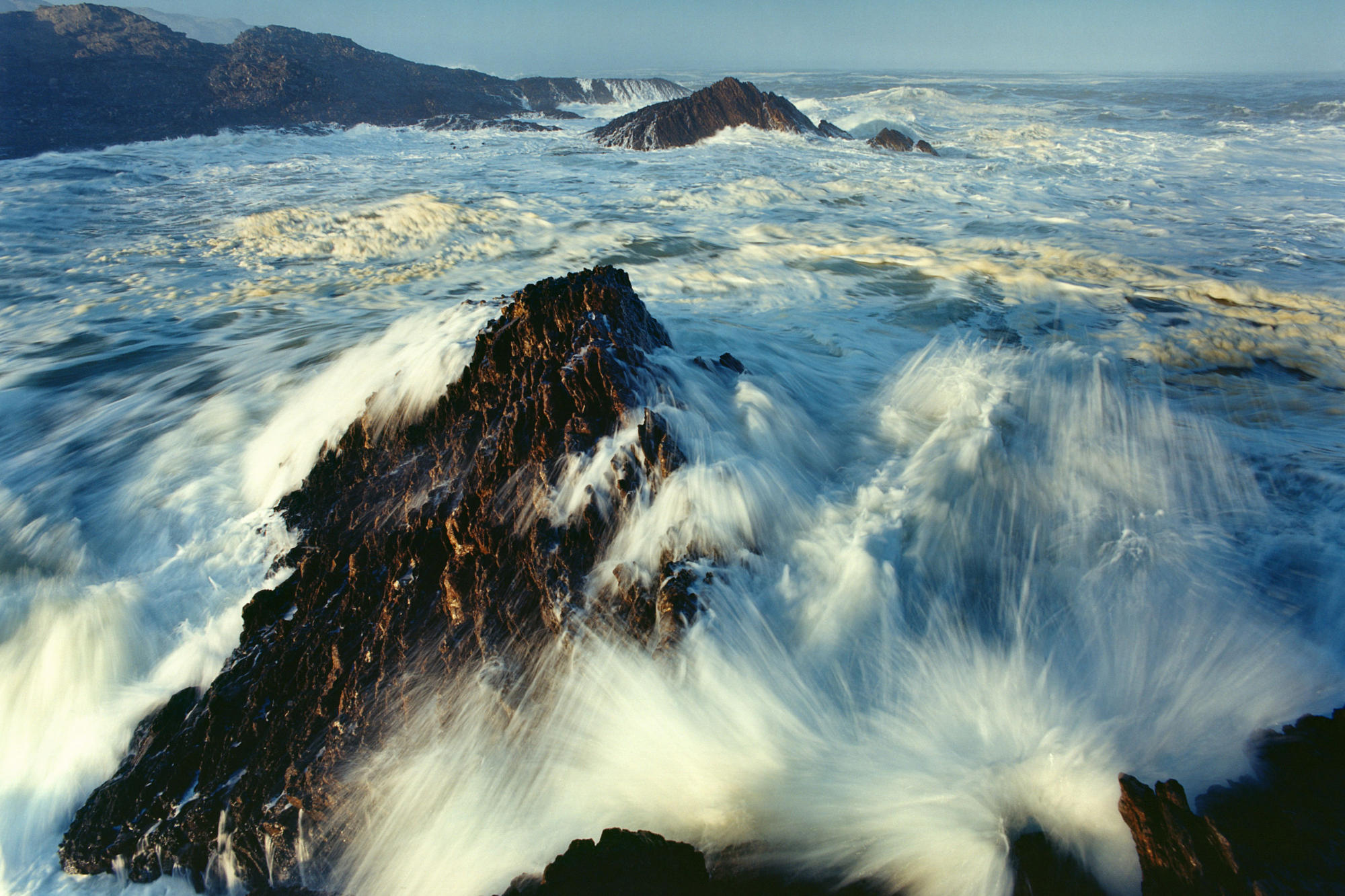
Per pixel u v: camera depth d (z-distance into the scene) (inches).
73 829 128.6
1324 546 136.9
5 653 154.0
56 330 316.2
